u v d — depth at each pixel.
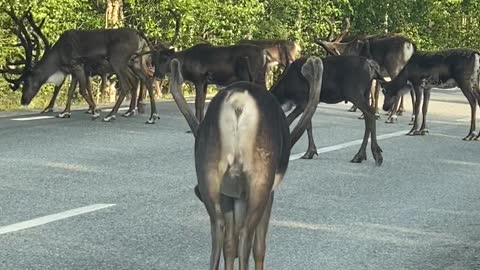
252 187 5.07
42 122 15.86
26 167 10.82
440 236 7.82
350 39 23.05
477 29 39.56
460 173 11.62
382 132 16.56
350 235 7.76
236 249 5.11
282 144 5.30
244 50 15.30
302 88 10.90
